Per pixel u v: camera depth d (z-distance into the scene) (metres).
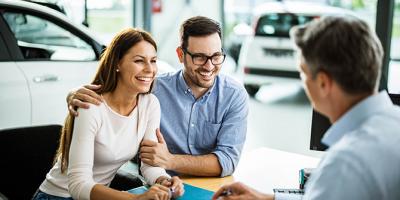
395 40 4.16
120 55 1.65
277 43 5.95
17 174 1.89
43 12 3.34
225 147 1.86
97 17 5.63
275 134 4.74
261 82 6.12
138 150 1.80
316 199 0.88
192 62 1.79
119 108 1.71
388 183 0.85
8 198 1.85
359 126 0.93
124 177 1.86
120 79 1.67
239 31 8.09
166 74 2.02
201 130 1.95
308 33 0.95
